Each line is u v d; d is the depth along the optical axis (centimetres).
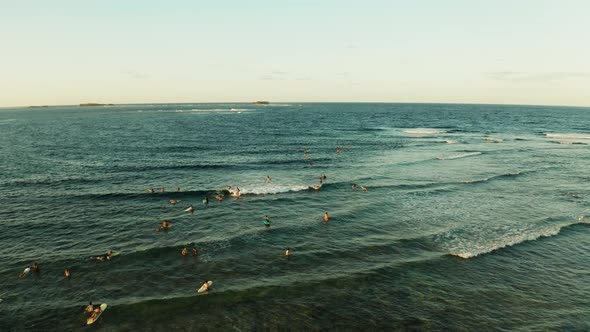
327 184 3706
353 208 2983
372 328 1509
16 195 3200
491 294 1752
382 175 4150
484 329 1500
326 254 2166
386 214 2852
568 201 3184
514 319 1565
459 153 5697
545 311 1622
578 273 1952
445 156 5406
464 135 8438
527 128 10669
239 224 2622
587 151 6012
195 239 2347
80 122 10994
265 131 8581
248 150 5734
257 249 2222
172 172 4159
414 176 4112
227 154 5350
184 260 2069
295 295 1739
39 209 2858
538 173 4281
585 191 3503
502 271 1964
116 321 1531
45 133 7806
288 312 1611
